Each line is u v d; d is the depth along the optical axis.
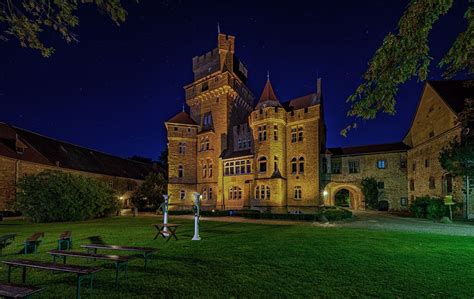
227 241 11.88
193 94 42.62
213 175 37.38
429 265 7.78
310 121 32.22
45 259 8.80
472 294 5.61
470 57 4.14
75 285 6.14
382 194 34.91
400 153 34.53
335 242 11.46
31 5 4.43
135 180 53.72
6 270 7.44
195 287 5.97
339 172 37.19
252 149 34.84
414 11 3.87
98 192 27.59
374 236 13.19
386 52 4.09
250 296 5.48
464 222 20.64
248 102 45.56
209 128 39.22
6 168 31.72
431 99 29.42
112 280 6.46
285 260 8.33
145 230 16.42
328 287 5.98
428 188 29.47
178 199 38.12
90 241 12.26
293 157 33.03
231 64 39.84
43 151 39.00
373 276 6.75
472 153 21.50
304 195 31.59
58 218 24.14
